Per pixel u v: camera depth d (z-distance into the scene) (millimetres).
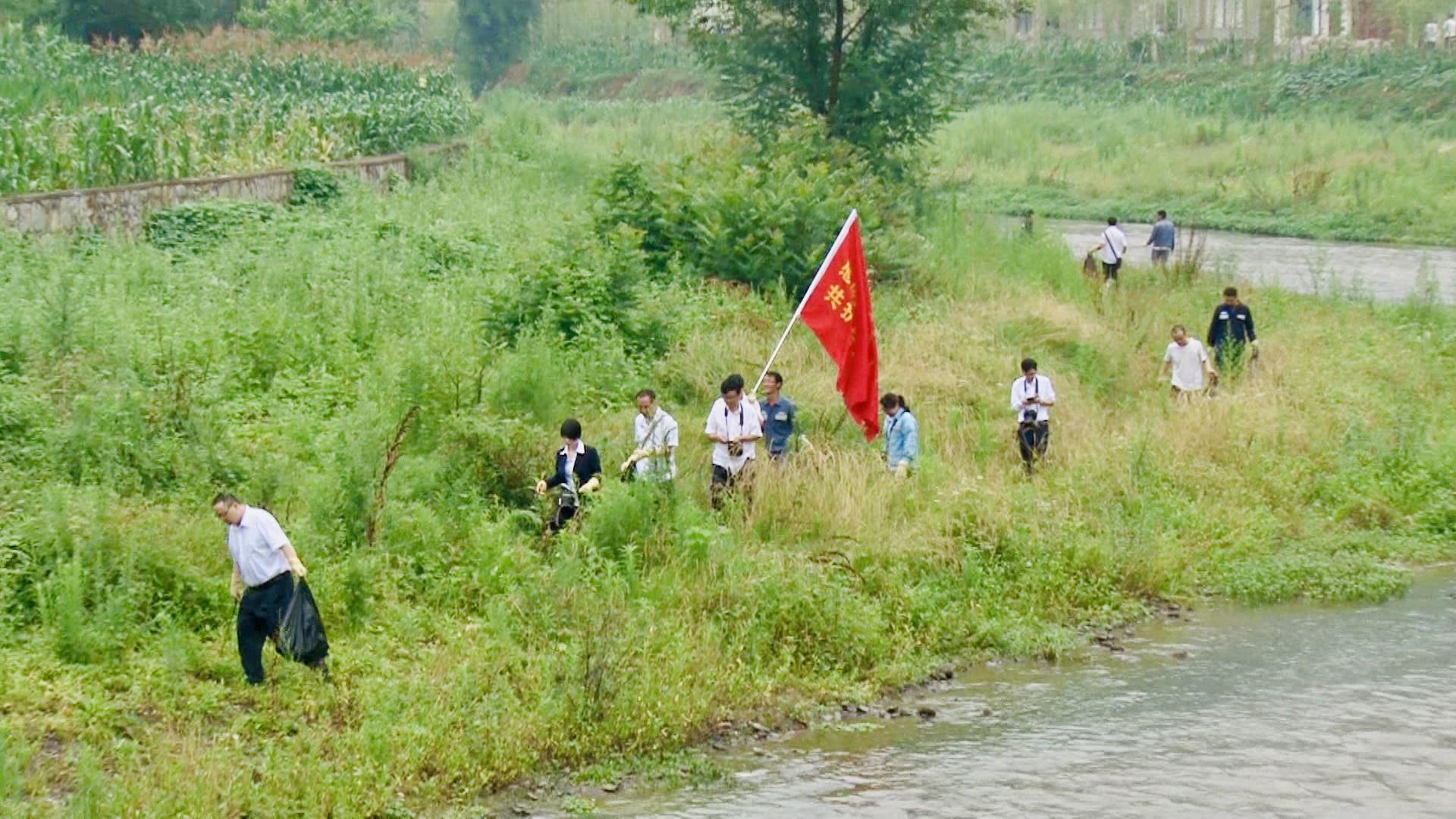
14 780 10344
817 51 34188
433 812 10906
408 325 20203
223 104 33844
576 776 11609
